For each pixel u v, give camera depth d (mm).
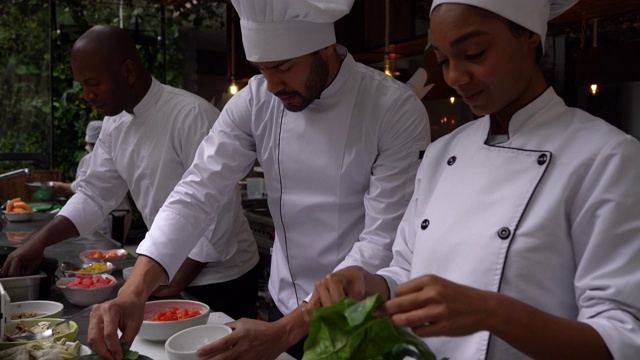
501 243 1136
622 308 1014
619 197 1051
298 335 1428
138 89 2469
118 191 2709
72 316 1804
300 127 1887
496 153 1223
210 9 5637
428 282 907
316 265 1949
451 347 1215
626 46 2844
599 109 3346
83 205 2564
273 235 3996
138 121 2529
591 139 1125
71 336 1559
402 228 1452
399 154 1799
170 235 1725
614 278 1026
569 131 1160
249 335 1378
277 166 1950
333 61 1801
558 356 948
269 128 1947
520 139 1200
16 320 1645
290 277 2027
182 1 4930
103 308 1440
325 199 1888
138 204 2633
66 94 5645
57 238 2434
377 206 1773
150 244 1691
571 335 947
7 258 2127
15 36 5484
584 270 1072
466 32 1065
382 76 1893
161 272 1662
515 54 1106
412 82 2539
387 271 1393
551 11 1290
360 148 1831
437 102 4258
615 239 1043
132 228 5348
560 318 968
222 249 2367
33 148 5641
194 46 6219
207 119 2496
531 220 1126
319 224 1915
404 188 1776
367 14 3895
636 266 1017
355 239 1904
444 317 890
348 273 1245
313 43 1633
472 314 904
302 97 1698
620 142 1089
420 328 905
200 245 2289
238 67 5035
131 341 1472
